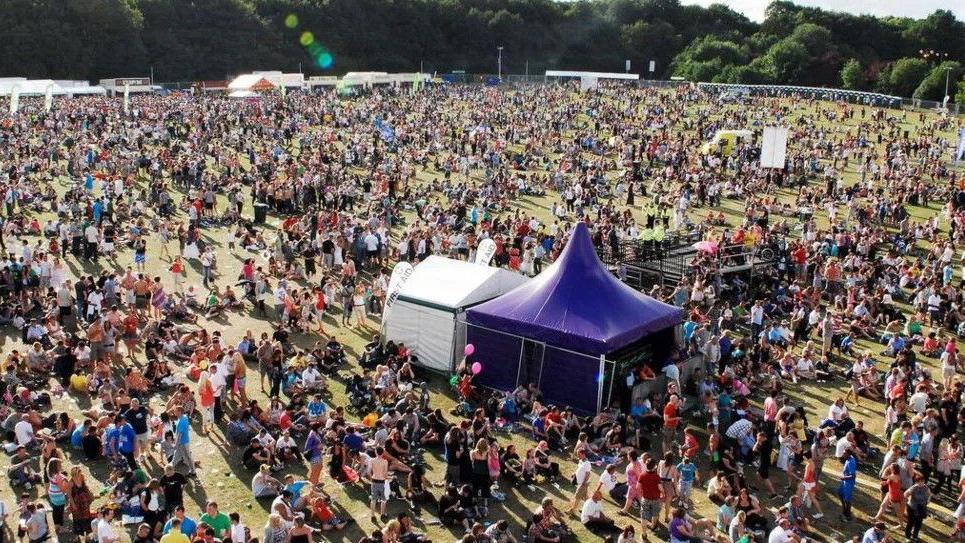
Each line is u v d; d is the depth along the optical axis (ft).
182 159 161.48
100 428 59.77
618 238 115.55
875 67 479.41
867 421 71.67
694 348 76.79
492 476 56.24
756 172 183.93
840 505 57.72
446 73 502.79
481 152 201.16
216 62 428.97
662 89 388.37
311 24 484.74
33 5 365.81
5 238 112.78
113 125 202.08
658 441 65.92
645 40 568.41
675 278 105.81
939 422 63.87
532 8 570.87
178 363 77.66
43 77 361.51
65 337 75.15
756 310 88.43
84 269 103.65
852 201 145.69
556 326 69.92
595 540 51.90
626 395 69.00
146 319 87.15
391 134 208.44
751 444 61.77
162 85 360.48
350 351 83.35
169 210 133.59
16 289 89.40
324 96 295.89
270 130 213.46
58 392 69.62
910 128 271.08
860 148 223.71
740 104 316.81
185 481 55.06
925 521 56.03
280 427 63.98
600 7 596.70
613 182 177.78
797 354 86.79
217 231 126.21
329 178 153.28
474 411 70.08
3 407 62.08
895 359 80.89
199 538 43.86
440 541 51.37
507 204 155.22
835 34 533.96
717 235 123.24
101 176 144.97
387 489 54.39
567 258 75.05
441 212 133.18
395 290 80.23
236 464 60.34
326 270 108.17
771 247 112.27
